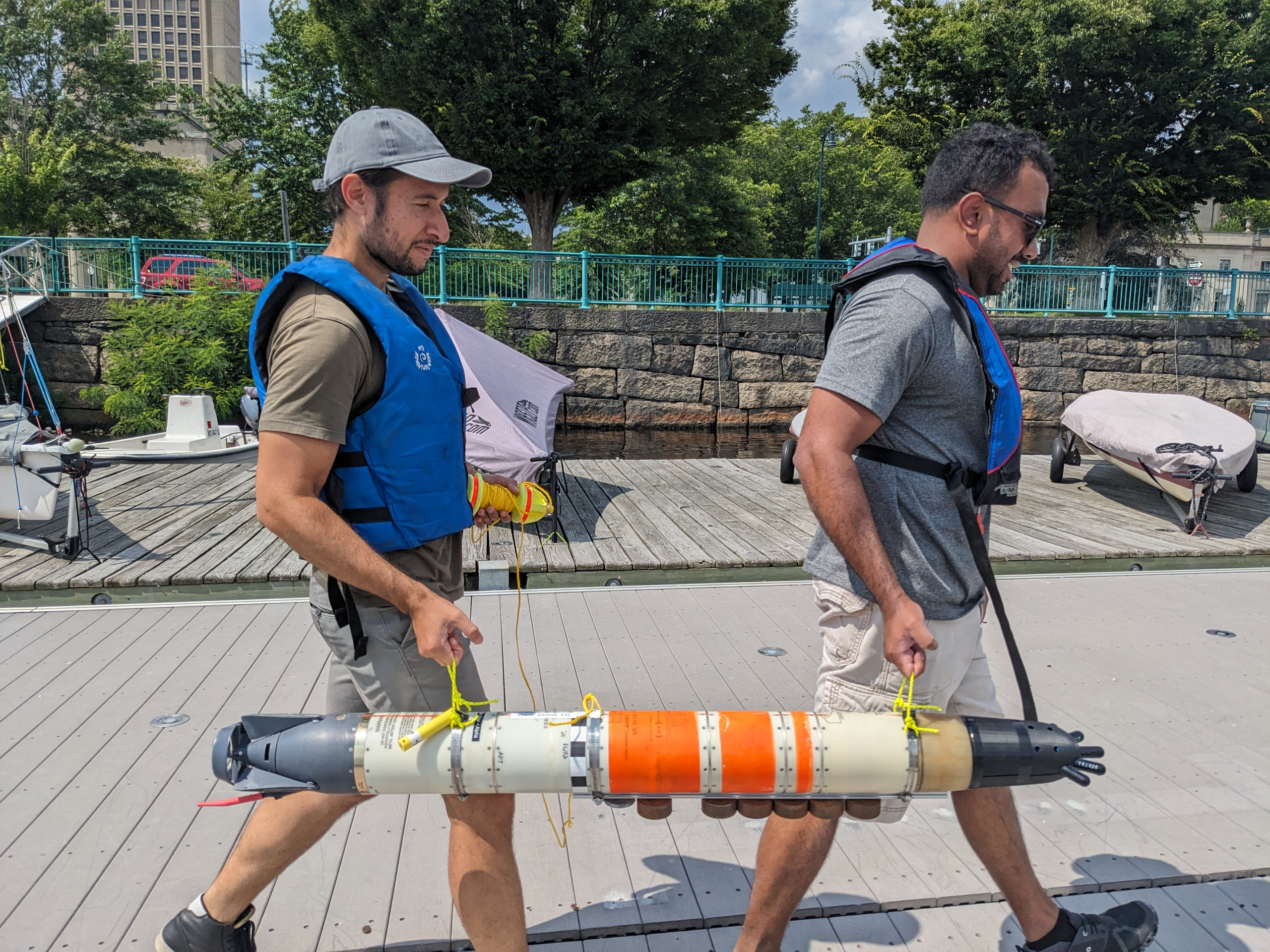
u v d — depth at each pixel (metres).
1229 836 2.82
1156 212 24.80
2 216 27.92
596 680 4.13
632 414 18.59
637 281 19.02
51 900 2.41
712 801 1.81
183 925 2.03
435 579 1.86
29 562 6.42
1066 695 3.99
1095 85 24.20
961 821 2.09
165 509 8.36
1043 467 11.48
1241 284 20.59
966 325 1.82
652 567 6.59
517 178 21.03
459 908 1.84
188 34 146.00
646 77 20.20
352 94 29.97
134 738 3.40
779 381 18.84
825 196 39.06
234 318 16.22
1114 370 19.66
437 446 1.81
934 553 1.86
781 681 4.14
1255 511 8.91
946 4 25.25
